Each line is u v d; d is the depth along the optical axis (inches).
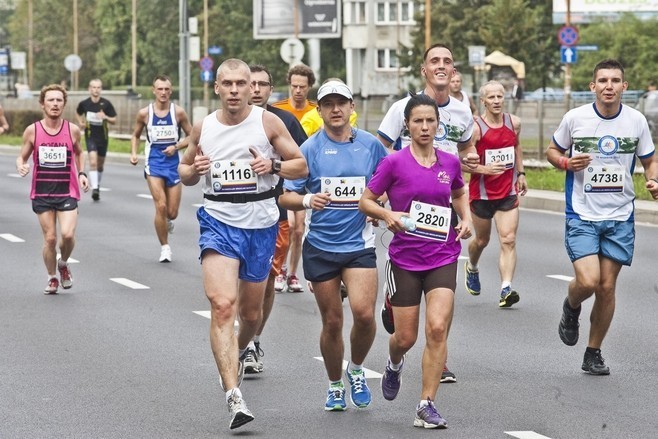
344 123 687.7
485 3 6702.8
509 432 636.1
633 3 5438.0
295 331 927.7
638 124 786.2
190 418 671.1
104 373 783.7
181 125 1384.1
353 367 693.9
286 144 677.9
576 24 5467.5
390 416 673.6
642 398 710.5
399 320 665.0
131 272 1248.2
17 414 679.7
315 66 5944.9
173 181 1353.3
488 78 5275.6
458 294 1107.3
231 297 658.2
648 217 1727.4
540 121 2527.1
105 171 2822.3
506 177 1039.0
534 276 1208.8
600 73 782.5
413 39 6904.5
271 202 685.3
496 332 917.8
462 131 801.6
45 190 1119.6
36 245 1472.7
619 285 1139.3
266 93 848.3
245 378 772.0
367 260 677.9
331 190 680.4
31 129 1122.0
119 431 644.1
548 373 779.4
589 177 789.2
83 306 1043.3
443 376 752.3
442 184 662.5
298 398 718.5
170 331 928.9
